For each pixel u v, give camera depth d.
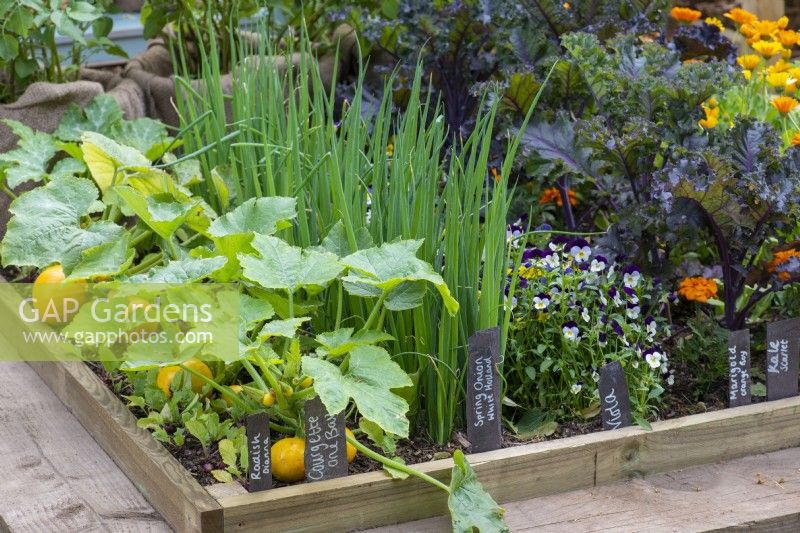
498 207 2.28
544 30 3.36
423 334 2.24
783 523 2.17
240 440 2.15
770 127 2.64
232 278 2.33
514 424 2.42
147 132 3.09
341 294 2.27
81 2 3.23
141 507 2.13
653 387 2.47
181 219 2.37
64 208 2.59
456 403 2.33
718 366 2.58
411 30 3.62
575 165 2.86
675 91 2.76
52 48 3.48
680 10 3.67
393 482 2.09
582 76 3.07
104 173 2.87
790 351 2.48
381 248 2.18
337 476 2.08
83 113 3.17
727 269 2.66
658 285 2.64
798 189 2.48
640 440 2.30
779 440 2.46
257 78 2.96
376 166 2.40
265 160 2.48
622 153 2.73
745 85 3.41
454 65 3.65
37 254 2.51
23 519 2.07
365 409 1.98
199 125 3.09
